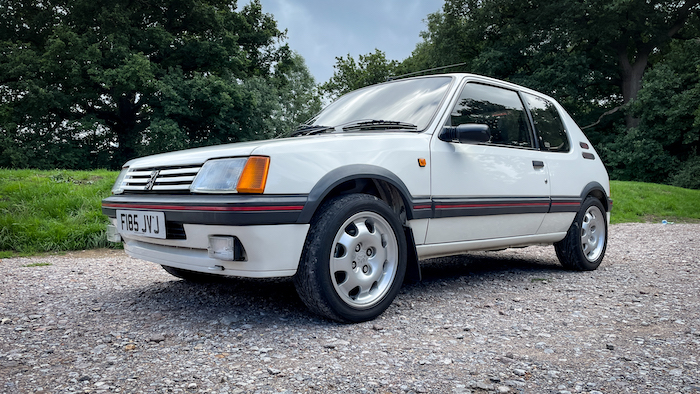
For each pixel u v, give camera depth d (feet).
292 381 6.17
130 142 93.61
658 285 12.60
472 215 11.04
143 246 9.90
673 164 95.40
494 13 97.81
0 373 6.45
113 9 84.28
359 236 8.87
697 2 94.22
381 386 6.03
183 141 90.58
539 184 12.88
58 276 13.88
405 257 9.64
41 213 22.30
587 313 9.71
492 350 7.41
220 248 8.04
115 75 80.12
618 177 103.55
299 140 8.84
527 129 13.30
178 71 90.68
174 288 12.08
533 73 96.43
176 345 7.66
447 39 103.76
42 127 86.84
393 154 9.66
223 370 6.56
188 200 8.31
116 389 5.92
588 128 108.17
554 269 15.30
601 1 90.79
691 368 6.64
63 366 6.73
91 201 23.99
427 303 10.60
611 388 5.98
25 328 8.63
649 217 40.93
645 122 97.25
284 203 7.98
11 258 17.62
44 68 78.84
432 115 10.95
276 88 112.88
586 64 93.20
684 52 94.02
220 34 96.12
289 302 10.51
